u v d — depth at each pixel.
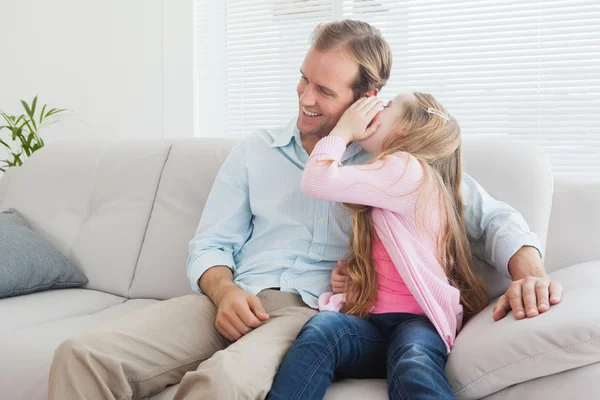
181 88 2.95
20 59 3.30
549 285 1.17
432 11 2.62
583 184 1.68
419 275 1.25
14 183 2.18
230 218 1.56
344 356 1.15
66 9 3.17
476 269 1.44
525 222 1.41
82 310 1.74
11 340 1.43
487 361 1.06
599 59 2.34
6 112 3.36
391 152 1.35
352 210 1.35
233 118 3.03
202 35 2.99
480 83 2.52
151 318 1.27
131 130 3.07
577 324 1.00
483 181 1.54
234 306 1.29
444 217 1.31
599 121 2.33
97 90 3.13
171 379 1.23
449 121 1.39
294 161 1.56
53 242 2.02
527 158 1.54
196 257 1.49
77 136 3.19
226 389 1.01
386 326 1.27
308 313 1.35
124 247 1.92
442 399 0.99
